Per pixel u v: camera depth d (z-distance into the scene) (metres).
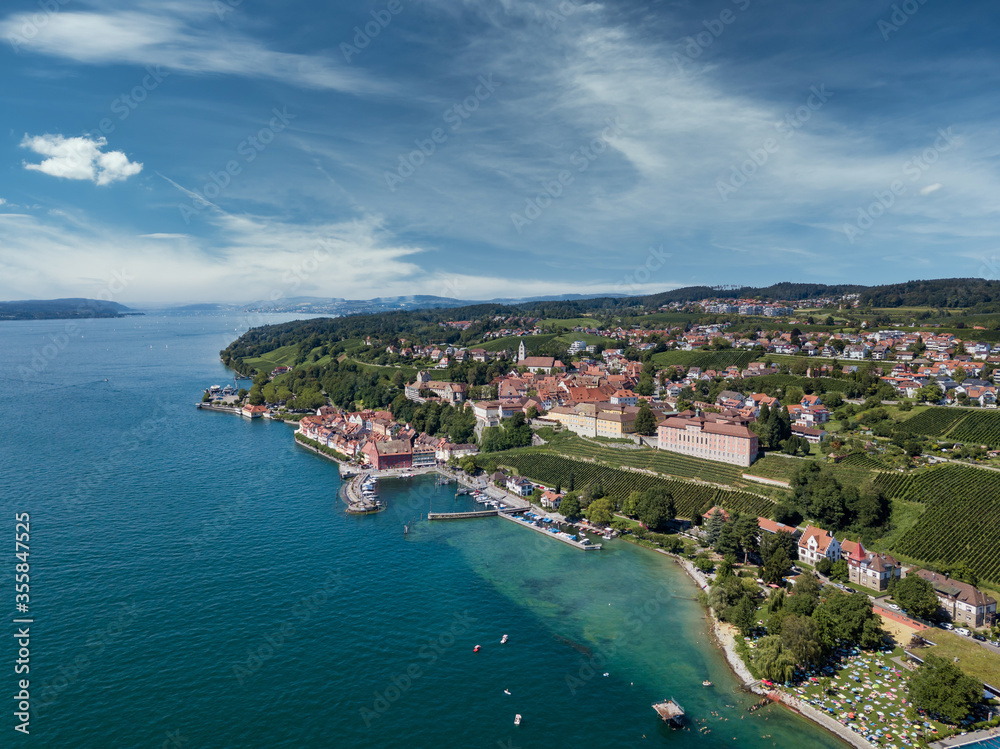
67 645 133.75
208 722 111.19
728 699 120.25
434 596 161.38
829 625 132.12
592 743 108.25
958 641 128.50
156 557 179.38
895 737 106.19
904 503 189.38
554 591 165.62
